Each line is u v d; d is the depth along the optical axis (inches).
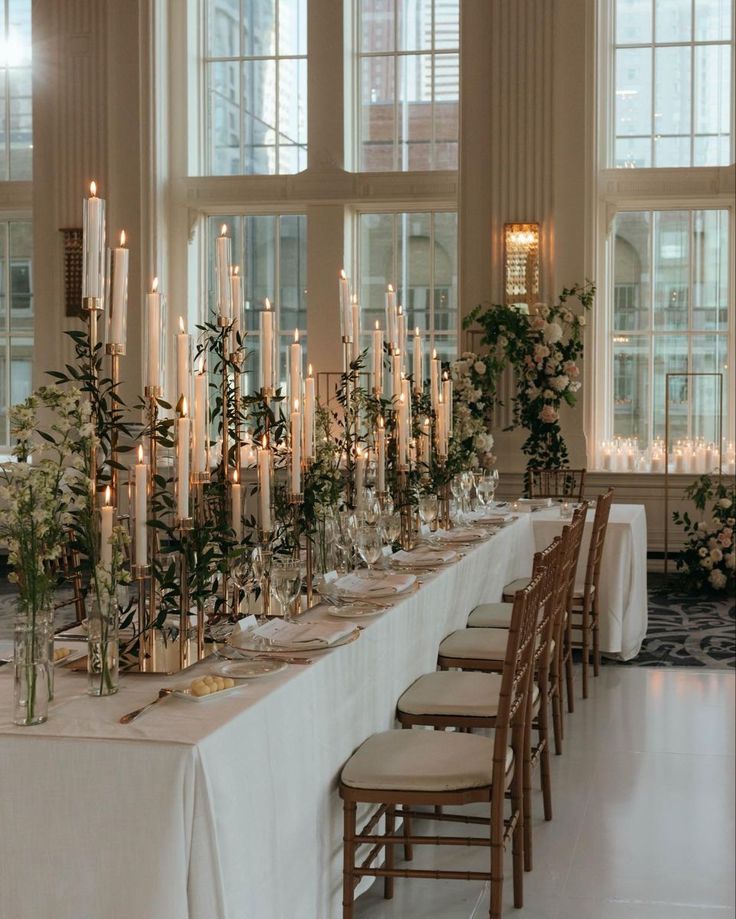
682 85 392.2
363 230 410.6
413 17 402.9
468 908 134.3
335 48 396.2
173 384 405.1
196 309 415.2
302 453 153.8
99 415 110.7
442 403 222.5
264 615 131.7
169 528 114.3
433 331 406.0
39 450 99.0
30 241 424.5
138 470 108.3
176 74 408.2
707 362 393.1
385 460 206.2
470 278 384.2
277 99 411.8
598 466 393.7
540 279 378.9
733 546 340.8
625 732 205.2
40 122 405.1
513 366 378.9
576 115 375.9
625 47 395.2
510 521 239.9
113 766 85.8
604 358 397.4
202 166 416.5
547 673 163.3
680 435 393.7
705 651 269.3
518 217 379.9
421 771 116.0
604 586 251.4
